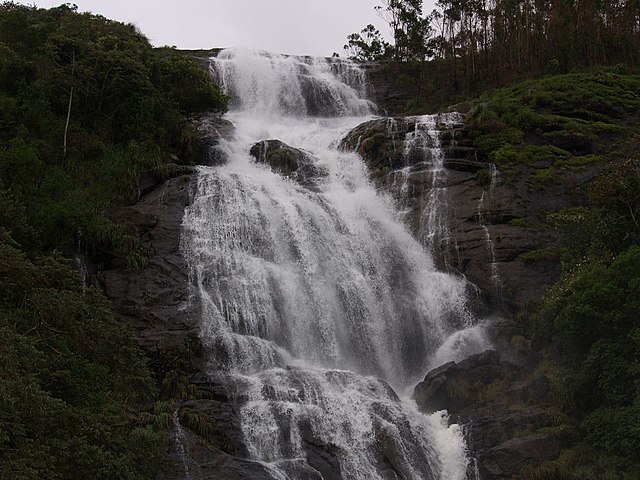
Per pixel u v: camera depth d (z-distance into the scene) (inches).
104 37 2159.2
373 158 2021.4
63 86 1846.7
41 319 976.9
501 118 2052.2
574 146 1959.9
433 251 1726.1
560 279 1487.5
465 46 2738.7
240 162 2023.9
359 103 2667.3
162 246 1526.8
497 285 1600.6
